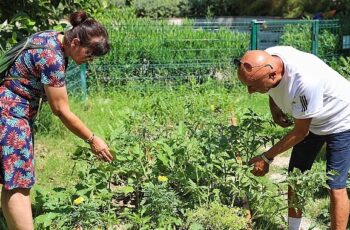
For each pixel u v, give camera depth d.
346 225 4.23
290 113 3.84
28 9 5.75
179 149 4.36
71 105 8.09
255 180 4.20
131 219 4.03
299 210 4.16
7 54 3.49
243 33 9.34
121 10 13.73
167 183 4.35
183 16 19.11
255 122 4.47
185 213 4.08
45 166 5.77
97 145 3.72
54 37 3.46
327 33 9.55
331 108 3.80
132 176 4.55
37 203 4.20
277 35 9.62
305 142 4.13
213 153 4.29
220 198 4.34
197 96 7.45
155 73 9.16
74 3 5.98
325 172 3.92
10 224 3.70
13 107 3.48
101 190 4.26
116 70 9.07
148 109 6.25
